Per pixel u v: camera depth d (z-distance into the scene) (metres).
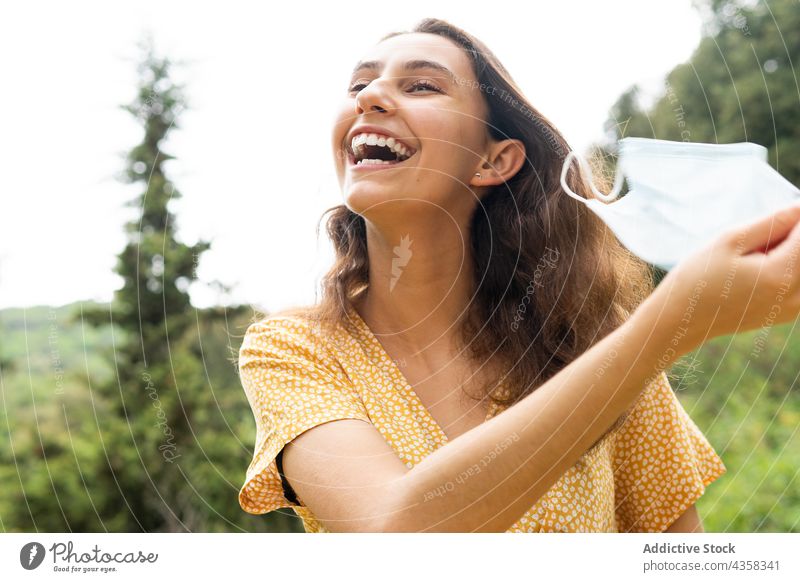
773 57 3.64
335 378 0.87
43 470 2.67
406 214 0.86
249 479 0.85
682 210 0.81
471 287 0.98
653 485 1.01
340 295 0.95
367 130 0.84
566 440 0.63
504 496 0.64
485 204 0.99
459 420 0.92
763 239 0.62
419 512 0.64
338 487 0.72
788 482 2.68
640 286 1.08
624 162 0.84
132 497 2.49
